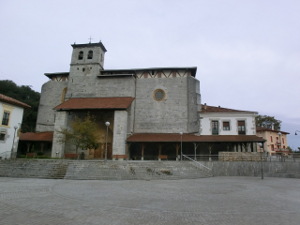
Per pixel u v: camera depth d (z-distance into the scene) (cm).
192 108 3644
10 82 6019
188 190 1379
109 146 3550
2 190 1277
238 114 3334
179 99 3759
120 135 3188
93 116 3466
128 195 1173
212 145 3306
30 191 1252
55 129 3325
